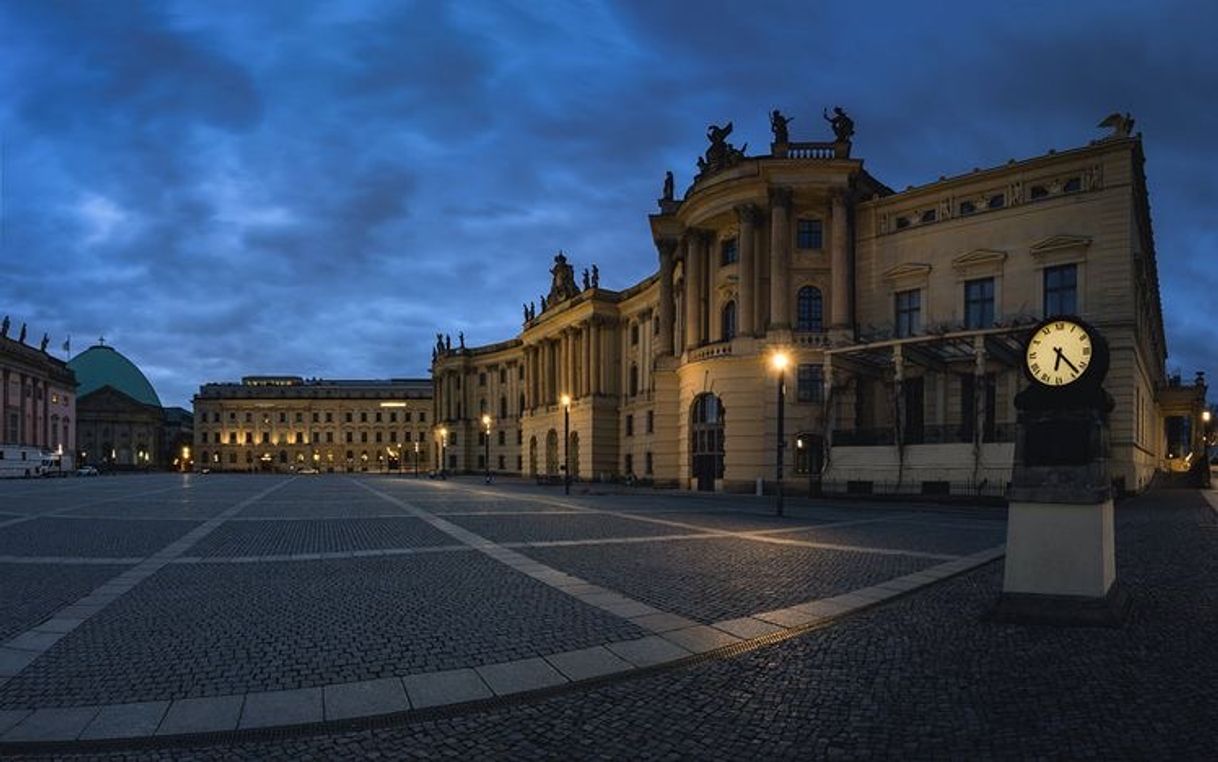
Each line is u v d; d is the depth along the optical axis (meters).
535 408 103.75
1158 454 69.75
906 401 47.91
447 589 13.06
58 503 36.19
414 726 6.88
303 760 6.12
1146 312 52.97
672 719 6.98
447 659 8.80
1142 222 47.66
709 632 10.06
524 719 7.03
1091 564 10.45
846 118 50.75
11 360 117.81
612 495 48.22
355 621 10.65
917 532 23.31
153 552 17.95
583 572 14.93
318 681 8.01
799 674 8.29
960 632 10.12
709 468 53.16
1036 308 43.28
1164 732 6.49
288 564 16.00
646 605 11.74
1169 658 8.70
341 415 183.88
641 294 79.62
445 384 135.12
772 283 49.66
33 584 13.58
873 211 50.31
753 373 49.69
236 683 7.92
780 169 49.81
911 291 48.50
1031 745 6.27
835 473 43.03
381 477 109.12
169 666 8.50
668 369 61.53
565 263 100.25
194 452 183.12
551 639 9.68
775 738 6.50
